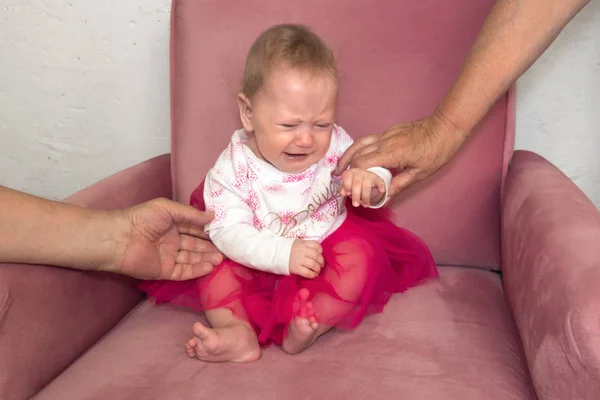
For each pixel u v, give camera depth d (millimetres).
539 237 786
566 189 883
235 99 1073
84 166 1524
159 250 936
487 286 985
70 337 845
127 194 1024
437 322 874
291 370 786
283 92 865
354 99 1045
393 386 732
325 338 861
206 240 1021
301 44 891
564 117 1297
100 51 1396
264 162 972
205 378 774
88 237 830
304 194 978
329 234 984
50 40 1398
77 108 1459
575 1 860
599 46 1230
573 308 614
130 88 1423
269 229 970
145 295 1062
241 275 945
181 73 1093
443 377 748
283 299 841
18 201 777
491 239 1048
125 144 1484
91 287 892
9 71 1438
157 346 855
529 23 868
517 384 746
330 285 870
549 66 1262
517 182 972
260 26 1055
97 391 754
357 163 937
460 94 912
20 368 755
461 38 1009
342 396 719
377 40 1028
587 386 594
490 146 1023
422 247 1003
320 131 913
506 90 924
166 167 1177
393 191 971
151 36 1368
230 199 966
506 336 844
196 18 1072
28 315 765
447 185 1037
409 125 980
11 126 1496
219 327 854
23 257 766
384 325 874
